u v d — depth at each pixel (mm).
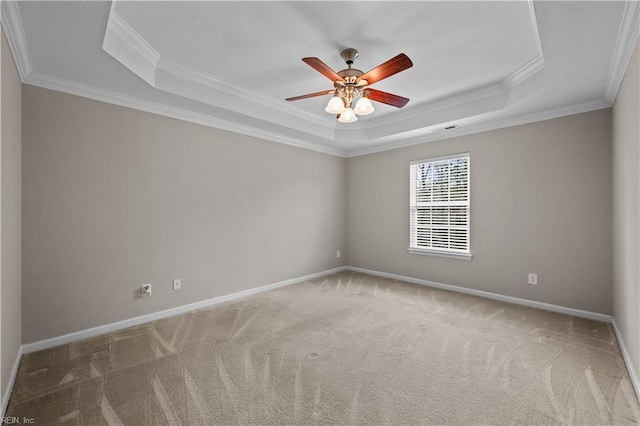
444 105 3893
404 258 4969
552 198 3518
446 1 2031
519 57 2775
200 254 3703
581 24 1896
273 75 3141
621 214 2654
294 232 4867
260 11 2127
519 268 3773
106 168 2965
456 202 4363
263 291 4379
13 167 2191
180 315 3416
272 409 1828
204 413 1794
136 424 1703
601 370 2240
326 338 2807
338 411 1812
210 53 2697
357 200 5645
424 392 1990
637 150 2012
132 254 3139
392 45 2568
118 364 2340
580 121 3320
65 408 1831
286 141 4727
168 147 3422
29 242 2539
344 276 5293
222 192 3939
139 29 2330
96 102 2898
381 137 4680
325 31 2369
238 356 2469
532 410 1812
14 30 1897
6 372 1947
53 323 2654
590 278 3273
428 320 3242
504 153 3883
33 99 2557
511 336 2830
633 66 2074
